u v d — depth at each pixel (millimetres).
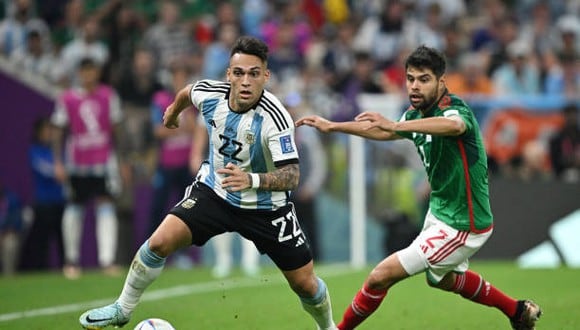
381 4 64938
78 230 43219
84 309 31078
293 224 21375
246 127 20766
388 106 46188
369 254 46656
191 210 21281
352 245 46625
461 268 22219
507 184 45750
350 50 58688
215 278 40500
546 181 45625
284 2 62156
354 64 53219
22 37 55625
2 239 44656
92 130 42594
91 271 45000
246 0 62969
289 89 47719
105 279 40438
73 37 58188
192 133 43906
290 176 20391
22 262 45094
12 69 48031
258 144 20828
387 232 46531
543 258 45375
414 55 21125
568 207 45406
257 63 20312
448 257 21359
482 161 21297
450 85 53281
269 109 20688
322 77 51125
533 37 62188
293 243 21297
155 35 55188
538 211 45531
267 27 59656
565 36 57500
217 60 53250
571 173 46281
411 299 32656
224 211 21312
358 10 65938
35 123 44219
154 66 51562
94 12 59750
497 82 53906
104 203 43094
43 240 45156
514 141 46531
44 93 48062
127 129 46406
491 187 45781
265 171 21297
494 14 63188
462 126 20516
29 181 47656
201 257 46812
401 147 46406
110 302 33031
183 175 44062
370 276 21672
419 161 46219
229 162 21188
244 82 20250
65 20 60094
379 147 46594
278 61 54250
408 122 20344
